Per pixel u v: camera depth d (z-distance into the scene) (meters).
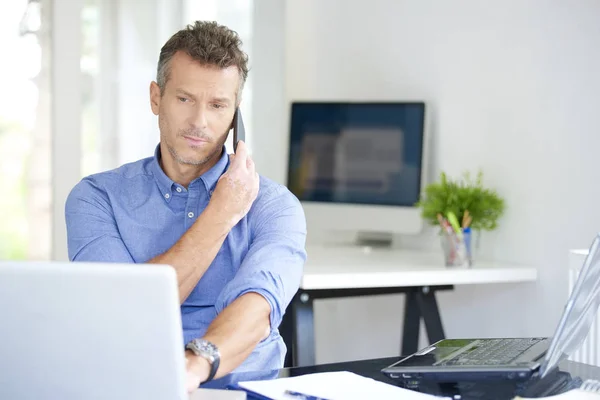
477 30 2.99
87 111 3.29
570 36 2.62
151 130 3.39
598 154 2.51
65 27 3.23
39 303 1.06
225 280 1.72
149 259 1.74
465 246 2.71
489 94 2.94
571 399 1.22
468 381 1.29
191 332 1.70
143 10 3.37
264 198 1.76
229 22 3.54
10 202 3.22
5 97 3.20
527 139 2.79
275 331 1.73
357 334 3.53
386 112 3.20
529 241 2.79
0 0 3.18
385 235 3.33
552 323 2.70
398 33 3.34
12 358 1.09
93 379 1.08
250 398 1.25
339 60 3.63
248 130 3.61
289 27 3.83
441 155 3.18
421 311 2.87
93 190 1.78
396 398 1.21
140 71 3.37
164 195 1.76
